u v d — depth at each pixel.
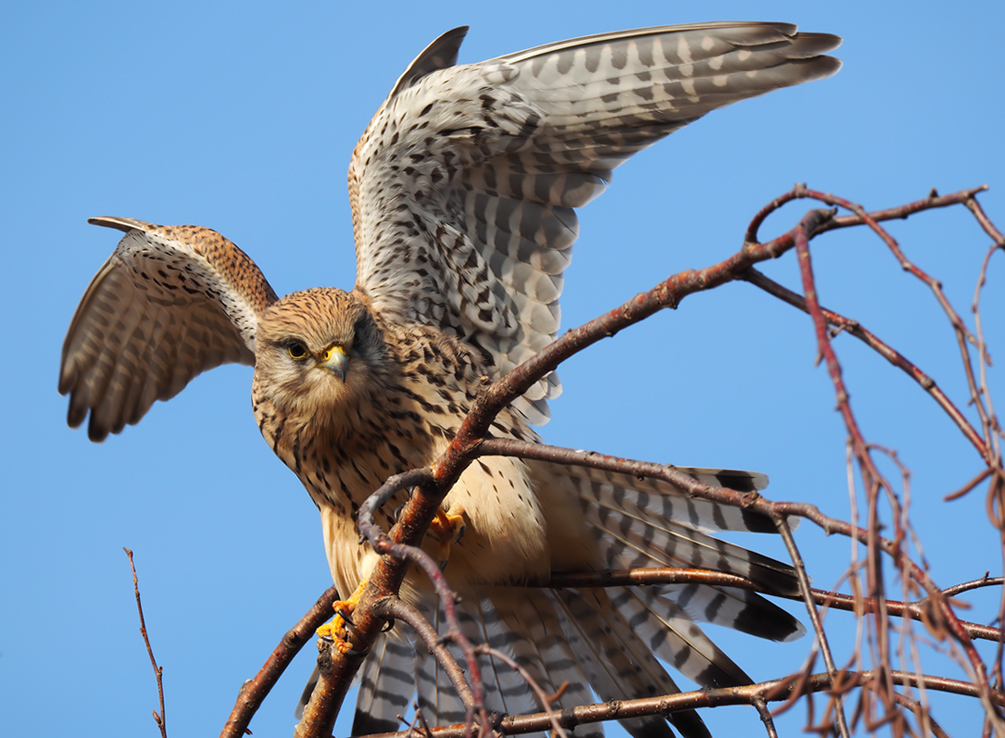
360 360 10.73
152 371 14.00
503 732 8.09
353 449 10.87
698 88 10.27
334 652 8.47
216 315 13.43
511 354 11.77
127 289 13.44
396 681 11.37
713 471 9.67
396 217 11.56
